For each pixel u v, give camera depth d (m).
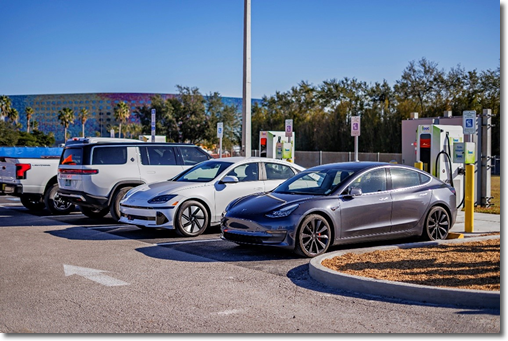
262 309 5.65
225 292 6.36
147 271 7.50
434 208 9.74
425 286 5.91
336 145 47.19
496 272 6.63
